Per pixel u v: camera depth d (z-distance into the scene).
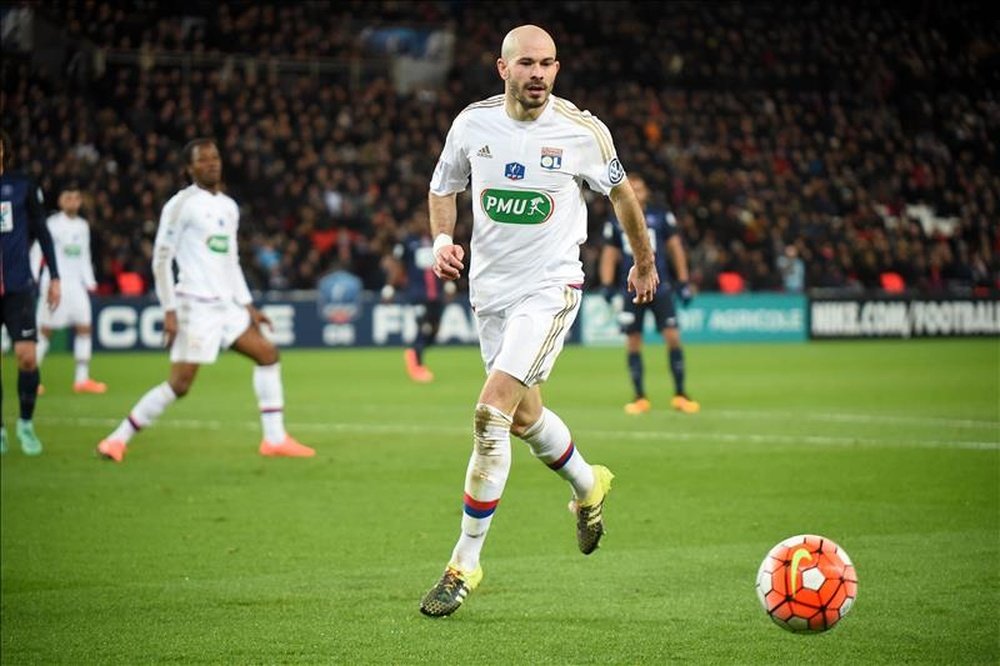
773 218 107.94
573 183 21.39
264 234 95.81
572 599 21.31
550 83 20.64
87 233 58.56
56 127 95.19
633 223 21.77
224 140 99.81
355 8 118.69
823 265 103.06
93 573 23.62
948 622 19.66
